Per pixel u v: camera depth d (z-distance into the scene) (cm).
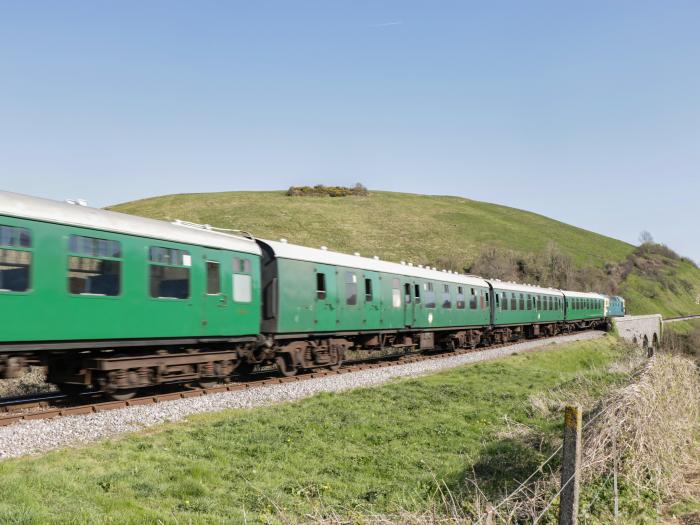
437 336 2853
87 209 1195
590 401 1372
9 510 648
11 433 971
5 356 1075
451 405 1455
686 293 11000
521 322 3669
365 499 841
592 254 10194
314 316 1848
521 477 915
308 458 999
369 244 7856
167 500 752
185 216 8612
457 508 764
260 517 717
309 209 9525
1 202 1023
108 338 1205
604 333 5050
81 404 1274
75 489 752
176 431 1086
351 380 1778
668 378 1240
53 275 1092
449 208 11088
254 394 1456
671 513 730
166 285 1337
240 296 1570
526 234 9850
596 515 686
